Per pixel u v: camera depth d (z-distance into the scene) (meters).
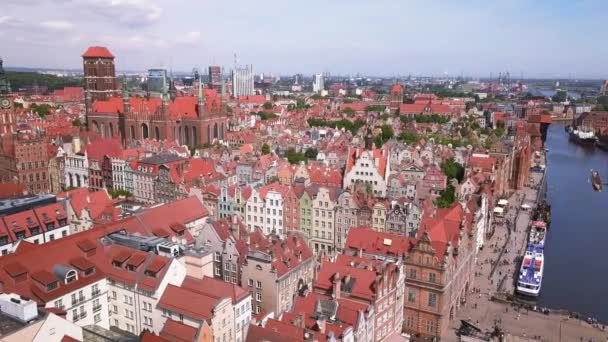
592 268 163.00
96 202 146.25
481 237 169.50
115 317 97.50
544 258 172.50
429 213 139.38
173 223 128.62
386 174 193.88
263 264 105.19
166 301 88.25
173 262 92.56
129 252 97.88
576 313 125.50
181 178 185.62
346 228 151.75
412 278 110.19
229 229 120.69
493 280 143.75
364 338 88.12
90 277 93.12
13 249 108.75
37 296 84.12
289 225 160.50
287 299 109.38
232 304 88.12
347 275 98.19
